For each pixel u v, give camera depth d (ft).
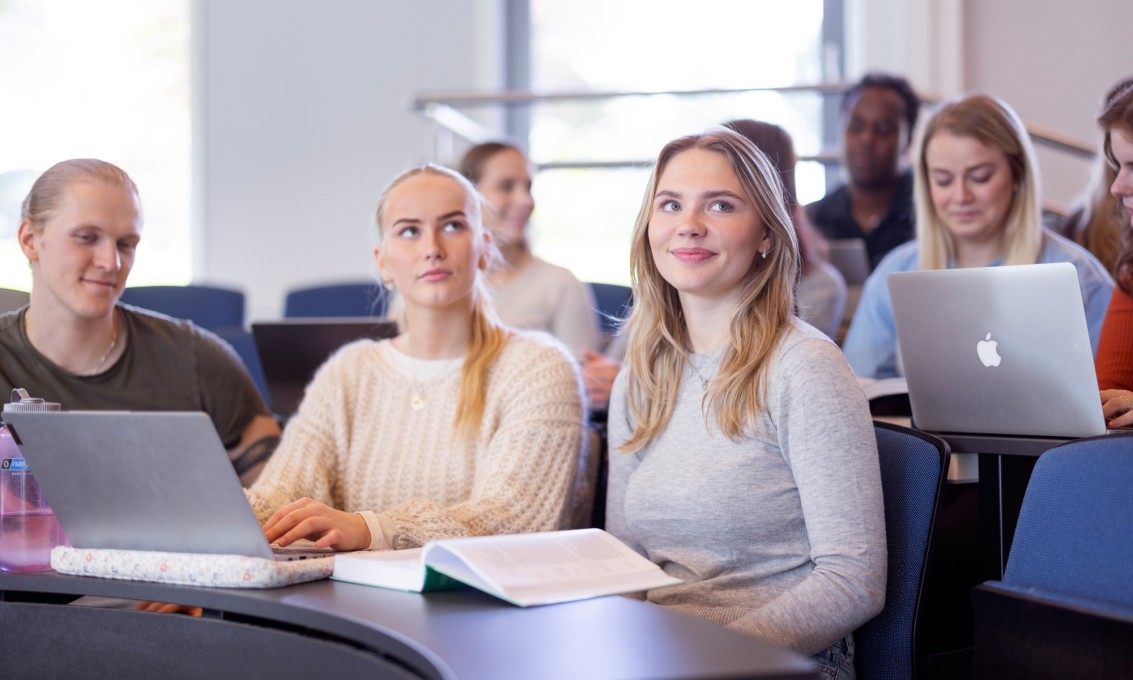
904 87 11.48
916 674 4.84
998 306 5.41
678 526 5.04
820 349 4.89
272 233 16.19
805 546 4.90
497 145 10.61
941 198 7.79
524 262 10.37
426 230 6.11
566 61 15.83
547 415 5.92
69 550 4.51
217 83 16.20
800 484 4.74
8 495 4.65
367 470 6.24
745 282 5.18
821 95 13.93
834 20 15.14
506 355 6.19
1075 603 3.94
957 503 6.57
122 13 16.16
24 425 4.33
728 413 4.96
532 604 3.79
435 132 14.84
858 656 4.96
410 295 6.15
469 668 3.10
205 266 16.30
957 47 14.26
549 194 15.06
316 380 6.49
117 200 6.09
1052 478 4.40
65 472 4.37
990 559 5.74
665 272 5.17
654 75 15.64
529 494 5.74
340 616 3.71
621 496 5.47
